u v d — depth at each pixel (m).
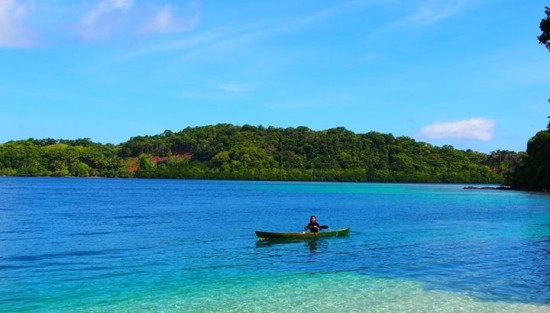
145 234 35.75
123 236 34.59
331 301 17.50
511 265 24.08
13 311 16.12
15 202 73.25
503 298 17.94
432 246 30.22
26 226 41.16
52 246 29.72
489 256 26.66
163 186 151.00
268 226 42.19
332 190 133.00
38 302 17.17
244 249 28.81
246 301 17.45
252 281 20.55
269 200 84.38
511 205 72.00
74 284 19.80
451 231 38.22
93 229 39.00
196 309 16.48
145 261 24.88
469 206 69.56
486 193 115.25
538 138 123.75
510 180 139.00
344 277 21.36
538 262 24.89
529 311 16.39
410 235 35.50
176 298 17.80
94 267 23.33
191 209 62.44
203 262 24.70
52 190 112.81
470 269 23.11
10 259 25.28
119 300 17.48
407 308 16.70
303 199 88.19
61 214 53.59
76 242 31.47
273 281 20.58
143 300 17.50
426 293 18.64
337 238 33.53
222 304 17.08
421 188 154.00
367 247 29.73
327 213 57.09
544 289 19.27
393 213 57.12
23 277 21.06
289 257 26.23
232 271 22.55
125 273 22.00
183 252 27.66
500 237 34.62
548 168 117.88
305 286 19.70
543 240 33.09
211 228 40.06
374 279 20.98
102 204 70.88
